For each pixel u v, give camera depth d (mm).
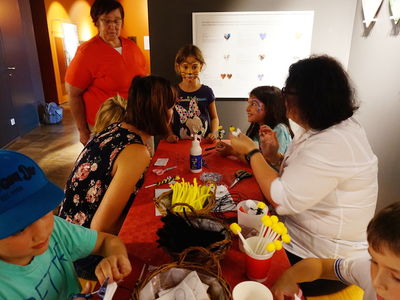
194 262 849
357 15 2672
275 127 1902
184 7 2787
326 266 1006
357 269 921
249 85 2973
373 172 1110
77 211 1318
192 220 1023
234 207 1306
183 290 762
